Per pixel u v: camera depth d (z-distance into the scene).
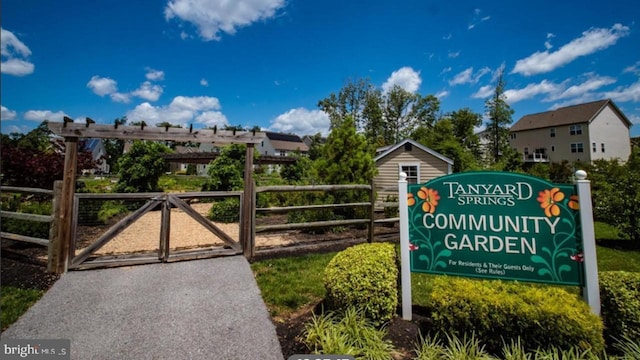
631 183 6.48
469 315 2.19
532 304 2.13
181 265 4.27
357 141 7.98
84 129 4.05
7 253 4.47
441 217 2.82
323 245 5.36
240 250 4.76
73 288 3.42
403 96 33.03
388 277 2.58
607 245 6.36
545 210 2.56
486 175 2.74
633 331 2.13
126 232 6.68
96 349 2.30
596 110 28.75
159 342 2.40
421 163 13.02
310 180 13.29
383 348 2.17
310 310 2.96
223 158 12.54
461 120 27.48
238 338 2.47
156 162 11.76
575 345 1.97
